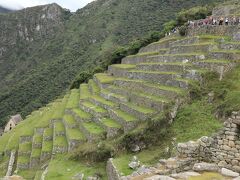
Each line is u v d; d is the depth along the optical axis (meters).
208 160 14.26
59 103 54.03
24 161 37.12
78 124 36.16
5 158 42.06
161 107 27.03
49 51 178.12
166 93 28.62
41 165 34.28
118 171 20.78
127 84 37.31
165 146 23.75
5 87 154.25
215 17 43.31
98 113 33.75
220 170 13.52
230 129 13.75
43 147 36.50
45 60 172.12
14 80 165.00
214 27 37.81
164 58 37.16
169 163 14.37
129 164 21.66
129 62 51.47
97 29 158.00
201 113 24.53
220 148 13.98
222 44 31.77
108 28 153.38
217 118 23.44
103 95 39.81
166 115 25.64
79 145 31.28
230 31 35.16
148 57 42.28
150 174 14.28
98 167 26.59
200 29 40.25
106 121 31.77
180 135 23.55
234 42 31.41
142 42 62.03
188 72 29.16
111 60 65.06
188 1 120.38
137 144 25.64
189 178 12.80
